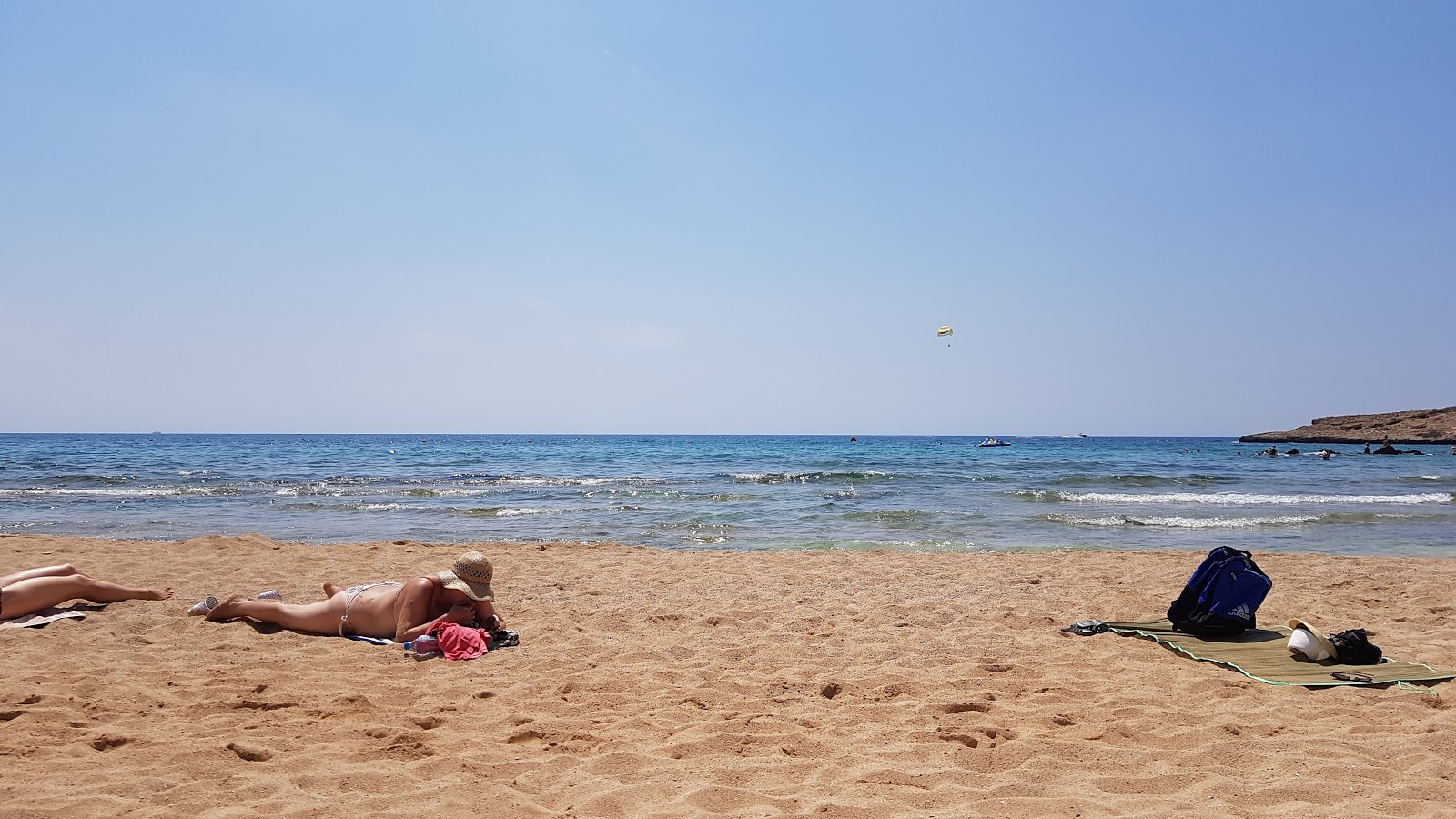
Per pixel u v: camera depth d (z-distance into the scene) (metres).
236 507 19.69
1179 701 5.15
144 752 3.91
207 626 6.90
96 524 16.20
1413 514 18.86
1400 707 4.96
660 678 5.57
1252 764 4.05
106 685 5.10
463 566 6.73
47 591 7.18
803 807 3.51
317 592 8.76
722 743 4.28
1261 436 116.06
